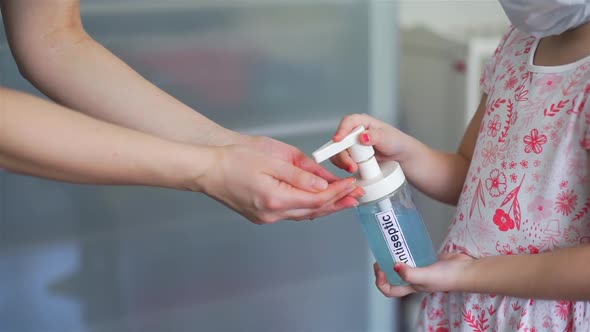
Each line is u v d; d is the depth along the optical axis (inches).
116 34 46.8
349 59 51.4
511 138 28.2
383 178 26.8
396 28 51.7
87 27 46.3
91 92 30.8
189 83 48.9
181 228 51.7
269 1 49.2
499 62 31.2
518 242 27.8
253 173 25.4
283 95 50.8
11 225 48.3
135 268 51.3
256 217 27.1
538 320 27.5
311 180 25.6
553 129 26.7
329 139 52.4
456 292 30.1
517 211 27.7
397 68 52.3
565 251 25.7
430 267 27.6
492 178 28.8
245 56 49.6
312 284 55.6
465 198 30.2
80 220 49.4
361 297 56.7
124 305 51.6
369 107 52.3
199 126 30.7
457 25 80.7
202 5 48.0
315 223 54.7
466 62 64.1
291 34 50.1
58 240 49.3
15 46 31.0
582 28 26.9
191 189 26.7
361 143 26.6
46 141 23.3
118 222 50.3
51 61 30.8
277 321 55.6
